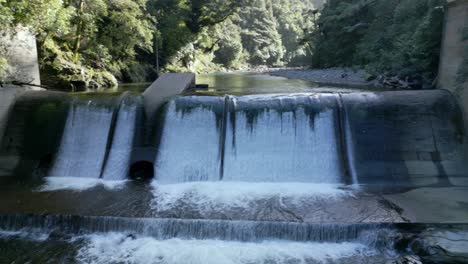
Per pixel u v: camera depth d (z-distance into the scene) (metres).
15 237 9.17
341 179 11.50
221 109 12.38
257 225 8.88
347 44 35.19
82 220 9.34
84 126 13.12
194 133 12.39
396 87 18.27
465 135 11.62
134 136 12.68
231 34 67.44
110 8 27.41
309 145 11.97
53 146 13.04
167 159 12.23
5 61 12.99
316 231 8.72
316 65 41.75
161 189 11.33
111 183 11.88
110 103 13.19
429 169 11.34
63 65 22.16
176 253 8.45
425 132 11.77
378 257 8.14
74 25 24.14
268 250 8.48
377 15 29.14
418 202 9.91
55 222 9.42
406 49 18.62
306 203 10.07
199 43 51.09
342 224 8.69
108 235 9.19
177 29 41.00
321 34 42.44
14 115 13.61
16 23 13.25
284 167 11.81
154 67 36.69
